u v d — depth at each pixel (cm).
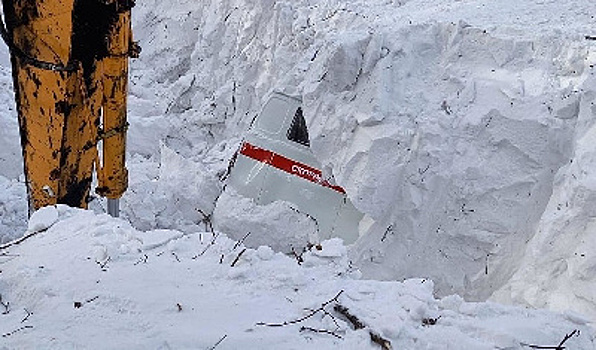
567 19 693
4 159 836
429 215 601
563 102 569
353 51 662
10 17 350
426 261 598
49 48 352
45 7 344
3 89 938
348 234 627
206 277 317
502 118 588
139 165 947
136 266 323
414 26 686
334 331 278
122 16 380
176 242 349
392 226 614
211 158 968
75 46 356
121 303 289
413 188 608
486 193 580
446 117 614
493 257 568
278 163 667
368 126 630
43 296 296
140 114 1087
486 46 640
